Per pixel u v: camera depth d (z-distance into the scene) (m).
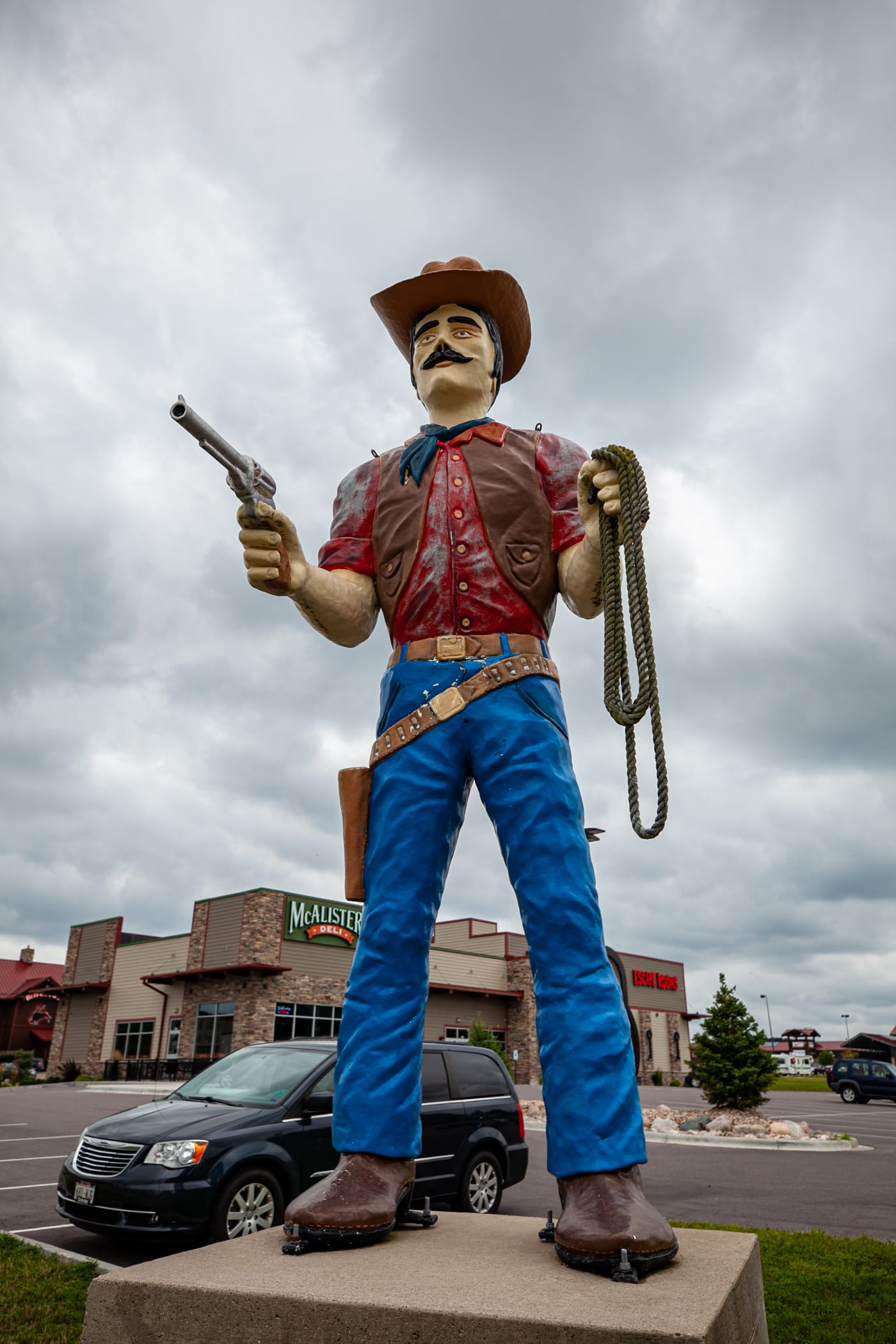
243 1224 5.62
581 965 2.39
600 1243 1.93
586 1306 1.69
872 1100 25.81
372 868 2.65
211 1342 1.79
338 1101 2.46
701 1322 1.59
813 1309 4.48
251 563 2.72
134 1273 1.94
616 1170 2.16
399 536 2.98
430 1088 7.11
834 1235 6.59
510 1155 7.46
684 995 41.59
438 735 2.68
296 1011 25.14
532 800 2.55
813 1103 24.27
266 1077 6.49
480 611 2.81
